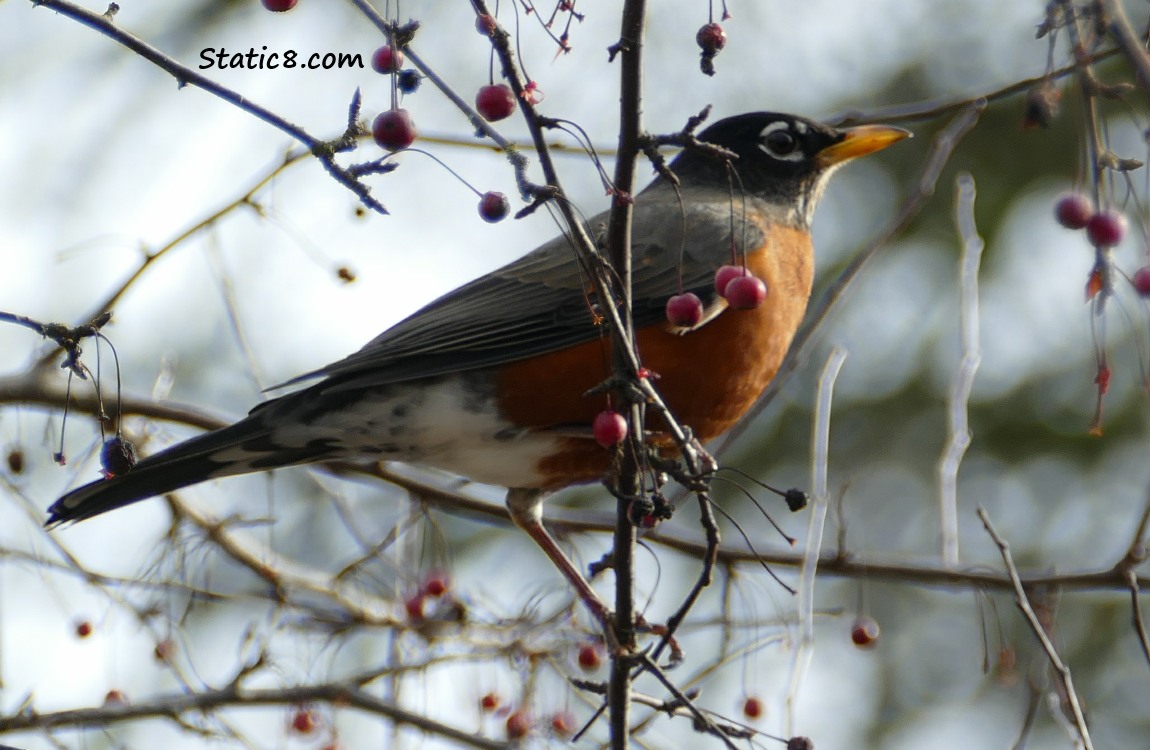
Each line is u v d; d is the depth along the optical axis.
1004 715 13.06
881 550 13.46
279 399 8.44
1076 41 5.44
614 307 5.70
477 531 13.02
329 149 5.27
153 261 7.66
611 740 6.44
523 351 8.41
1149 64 4.90
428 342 8.45
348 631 8.67
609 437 6.04
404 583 8.98
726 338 8.44
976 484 13.98
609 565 6.89
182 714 8.09
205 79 5.34
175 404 9.52
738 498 13.62
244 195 7.52
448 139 8.40
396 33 5.39
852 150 9.95
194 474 8.50
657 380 8.33
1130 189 5.83
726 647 8.25
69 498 8.06
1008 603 13.45
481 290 8.60
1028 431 13.98
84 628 8.59
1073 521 13.75
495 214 5.56
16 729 7.70
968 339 8.21
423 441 8.65
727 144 10.02
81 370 5.61
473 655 8.37
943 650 13.55
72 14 5.36
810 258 9.66
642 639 8.67
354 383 8.29
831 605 13.71
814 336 8.56
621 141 5.68
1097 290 5.90
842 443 13.93
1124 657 13.26
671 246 8.91
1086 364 14.04
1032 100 5.97
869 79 14.73
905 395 14.05
